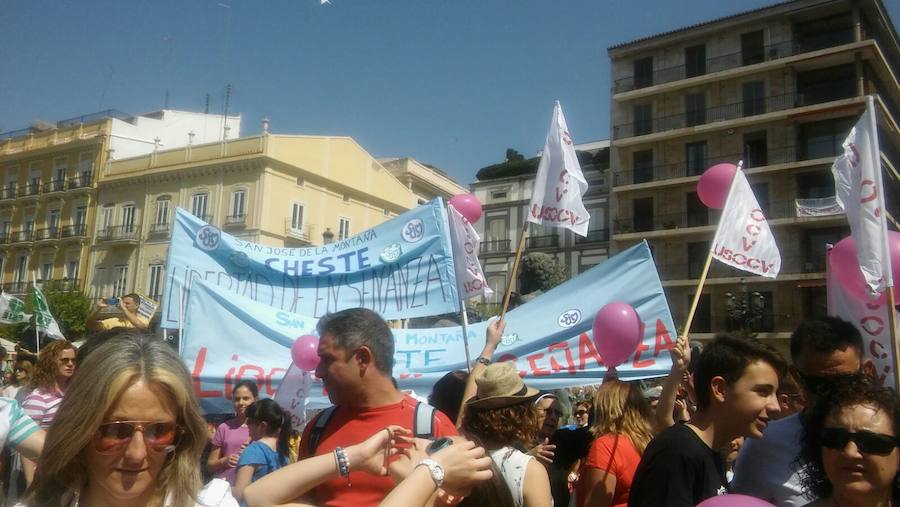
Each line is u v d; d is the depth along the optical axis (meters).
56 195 45.00
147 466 1.98
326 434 3.06
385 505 1.81
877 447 2.27
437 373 7.33
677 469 2.83
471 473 1.97
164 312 7.88
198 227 8.11
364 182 43.94
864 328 4.19
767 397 2.96
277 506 2.30
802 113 33.78
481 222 45.19
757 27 36.50
